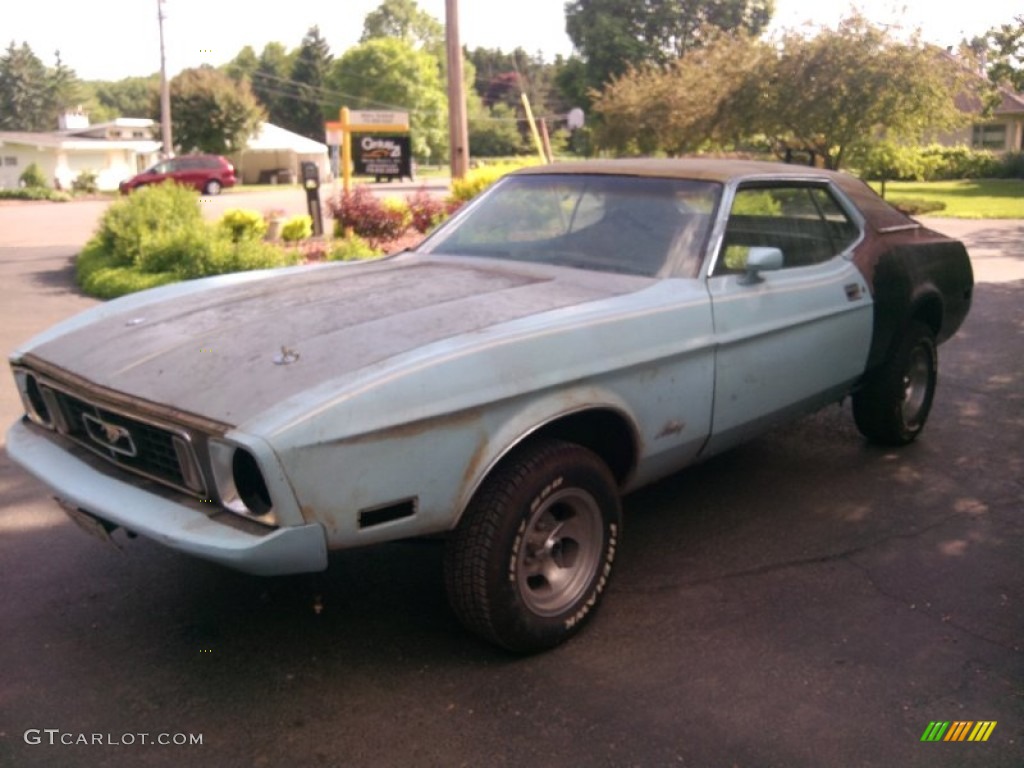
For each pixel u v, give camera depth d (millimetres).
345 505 2807
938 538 4379
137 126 56094
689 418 3793
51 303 11328
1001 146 43781
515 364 3129
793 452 5590
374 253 13609
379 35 92250
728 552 4227
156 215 13789
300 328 3336
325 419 2742
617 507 3531
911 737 2908
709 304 3844
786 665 3299
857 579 3965
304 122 90312
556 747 2848
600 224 4297
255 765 2766
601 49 51250
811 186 4832
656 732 2922
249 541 2719
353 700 3082
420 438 2908
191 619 3602
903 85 19906
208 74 53094
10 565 4039
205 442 2832
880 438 5539
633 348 3486
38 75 98250
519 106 89062
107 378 3219
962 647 3432
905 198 26844
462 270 4129
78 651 3377
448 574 3170
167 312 3748
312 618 3609
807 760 2795
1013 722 2988
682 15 51531
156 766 2756
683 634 3506
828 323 4520
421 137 78312
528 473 3164
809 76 20625
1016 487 5020
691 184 4324
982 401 6656
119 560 4094
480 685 3168
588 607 3463
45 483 3275
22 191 40312
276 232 15547
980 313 9828
